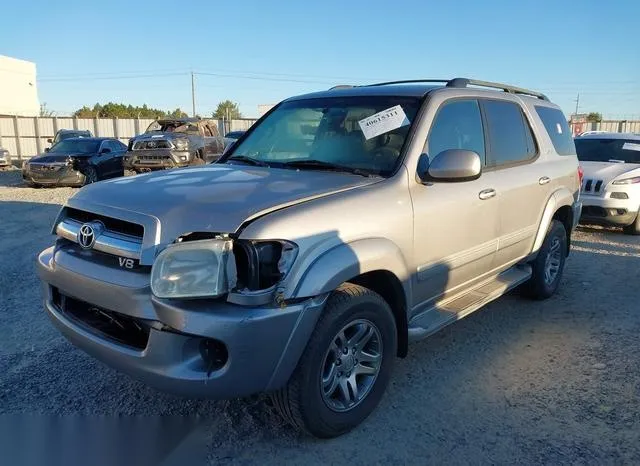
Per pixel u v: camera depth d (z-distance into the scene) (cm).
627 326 491
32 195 1491
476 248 414
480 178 418
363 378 328
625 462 294
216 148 1966
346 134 388
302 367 284
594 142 1063
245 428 326
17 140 3397
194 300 263
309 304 276
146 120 3672
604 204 910
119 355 284
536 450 305
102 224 299
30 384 375
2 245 807
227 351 260
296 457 299
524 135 503
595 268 699
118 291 277
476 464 293
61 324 321
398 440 314
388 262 317
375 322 320
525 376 394
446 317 383
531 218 494
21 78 4553
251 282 265
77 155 1694
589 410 346
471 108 429
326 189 315
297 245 275
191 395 270
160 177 347
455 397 363
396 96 402
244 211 274
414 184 351
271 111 470
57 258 320
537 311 532
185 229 271
